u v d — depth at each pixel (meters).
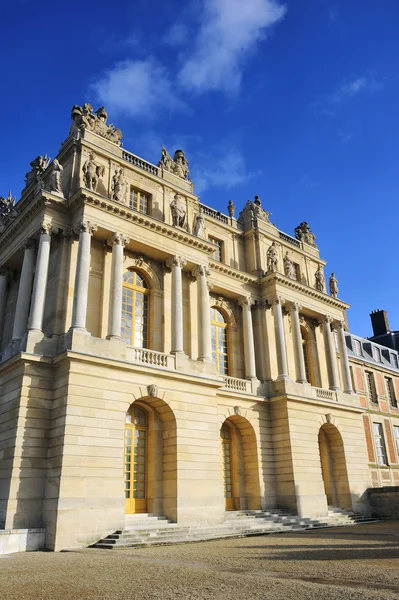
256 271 38.09
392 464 48.78
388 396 52.62
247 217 40.38
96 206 26.80
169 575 11.56
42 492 21.77
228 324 36.34
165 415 26.77
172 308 28.98
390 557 13.92
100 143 30.02
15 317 26.19
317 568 12.12
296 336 37.38
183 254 30.55
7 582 11.18
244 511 30.19
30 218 28.06
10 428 22.58
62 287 25.84
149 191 31.70
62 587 10.27
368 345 54.59
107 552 18.16
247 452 33.16
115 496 22.44
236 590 9.31
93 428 22.69
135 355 25.94
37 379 23.19
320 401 35.88
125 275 29.33
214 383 28.27
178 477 25.27
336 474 37.53
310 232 45.91
